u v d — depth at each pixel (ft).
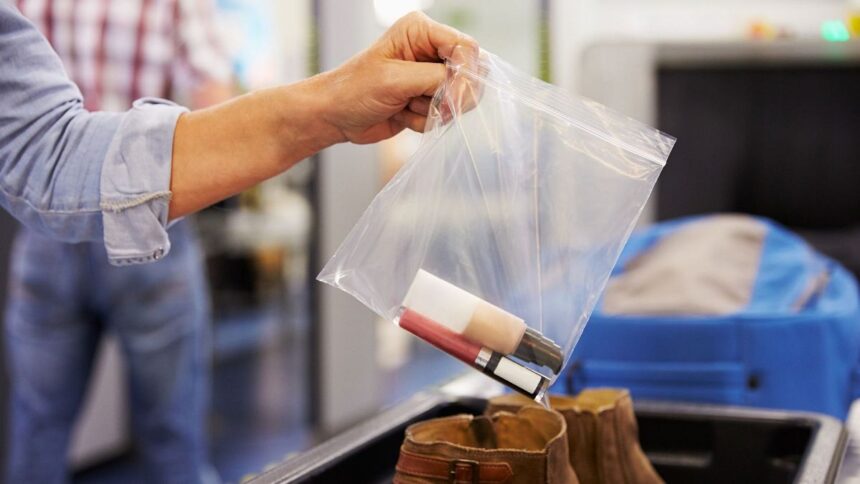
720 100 5.77
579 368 3.26
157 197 2.23
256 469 8.80
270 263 16.71
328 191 9.76
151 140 2.24
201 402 6.22
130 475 8.48
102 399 8.64
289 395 11.48
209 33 5.97
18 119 2.28
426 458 1.84
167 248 2.30
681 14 8.47
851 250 5.65
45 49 2.37
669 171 5.89
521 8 9.87
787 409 3.14
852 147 5.71
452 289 1.84
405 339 14.60
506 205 2.03
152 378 5.95
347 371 10.14
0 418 7.65
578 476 2.14
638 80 5.61
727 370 3.14
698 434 2.53
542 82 2.19
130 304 5.81
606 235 2.00
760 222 3.92
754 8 8.37
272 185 14.98
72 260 5.65
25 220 2.38
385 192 2.05
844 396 3.29
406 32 2.14
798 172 5.81
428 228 2.02
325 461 2.15
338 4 9.61
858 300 3.52
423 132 2.29
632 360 3.21
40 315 5.78
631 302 3.35
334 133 2.24
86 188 2.23
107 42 5.56
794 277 3.54
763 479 2.47
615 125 2.12
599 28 8.80
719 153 5.83
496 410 2.25
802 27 8.30
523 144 2.06
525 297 1.98
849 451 2.30
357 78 2.14
